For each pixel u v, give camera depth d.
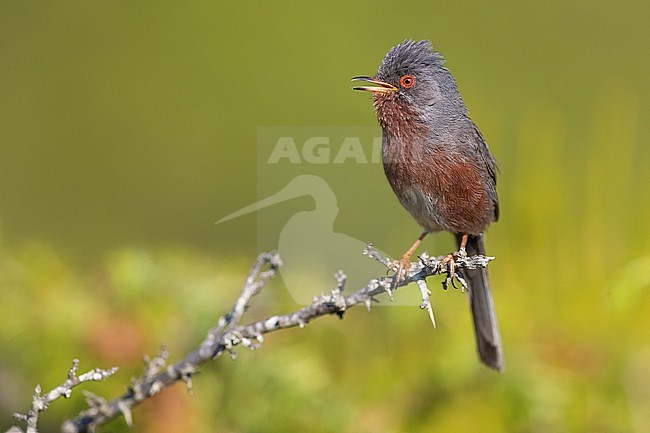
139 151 17.17
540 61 18.83
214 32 18.27
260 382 9.33
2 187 16.73
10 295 9.72
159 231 16.36
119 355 9.18
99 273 9.95
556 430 10.33
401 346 10.30
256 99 17.67
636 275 9.90
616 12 19.56
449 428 10.09
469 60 18.62
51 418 9.67
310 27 18.44
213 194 16.83
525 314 10.99
